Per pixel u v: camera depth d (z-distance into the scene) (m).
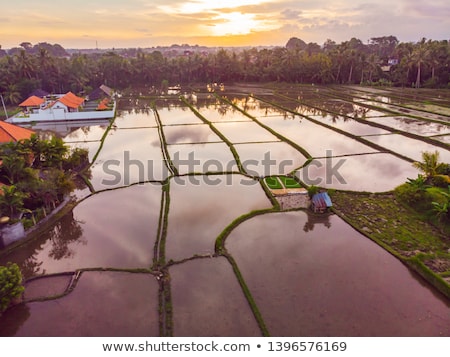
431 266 20.47
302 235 23.98
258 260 21.22
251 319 16.69
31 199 27.31
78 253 22.28
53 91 89.25
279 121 57.88
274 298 18.05
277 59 115.06
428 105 68.94
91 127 56.47
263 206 28.23
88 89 89.50
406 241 23.16
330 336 15.67
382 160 38.44
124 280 19.55
